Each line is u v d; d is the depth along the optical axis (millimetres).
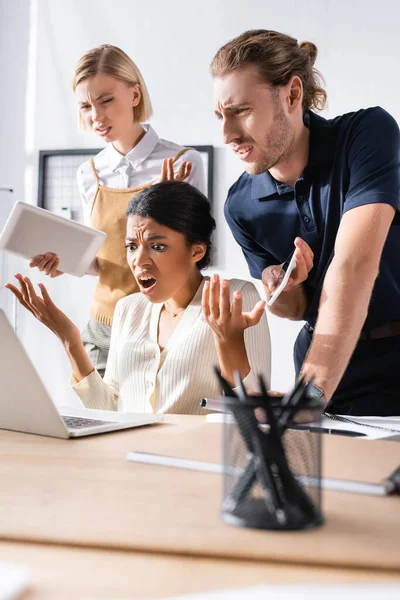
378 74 3475
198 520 612
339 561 514
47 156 3992
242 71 1418
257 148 1463
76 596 453
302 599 409
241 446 613
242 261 3652
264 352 1550
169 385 1552
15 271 3969
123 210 2389
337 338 1278
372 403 1613
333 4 3521
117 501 675
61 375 3955
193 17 3723
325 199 1560
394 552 530
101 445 963
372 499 689
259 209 1677
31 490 717
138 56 3809
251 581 484
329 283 1330
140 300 1699
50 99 3994
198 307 1595
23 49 4023
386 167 1436
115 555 539
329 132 1538
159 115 3775
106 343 2385
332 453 901
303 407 607
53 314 1568
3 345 982
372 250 1351
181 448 926
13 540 574
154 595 457
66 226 1995
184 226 1576
